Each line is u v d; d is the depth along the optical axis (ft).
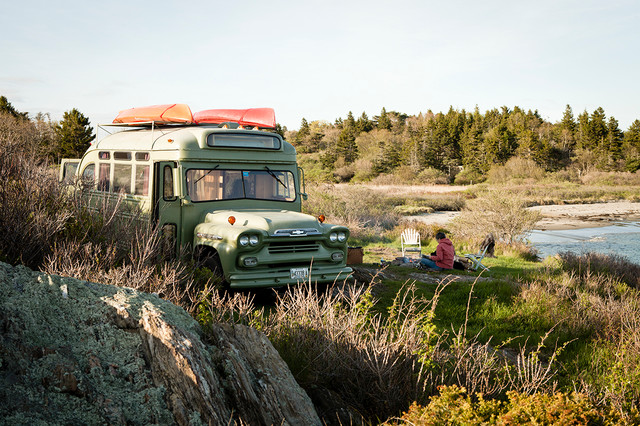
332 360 15.47
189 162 25.44
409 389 14.69
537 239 80.48
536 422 11.75
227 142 26.63
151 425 10.08
